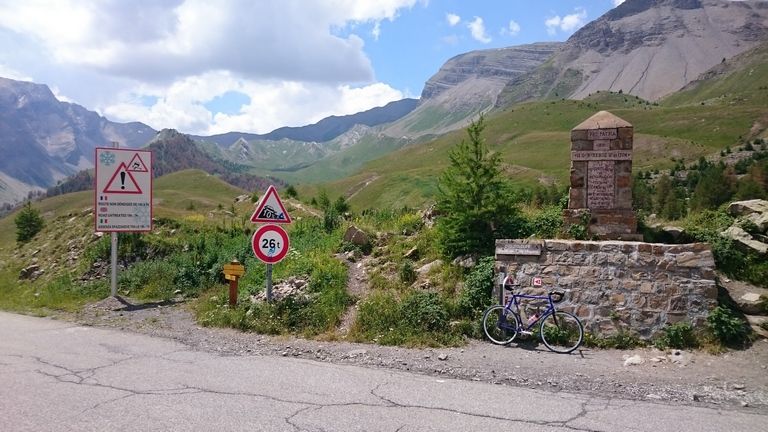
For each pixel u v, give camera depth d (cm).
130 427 500
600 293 912
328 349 841
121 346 866
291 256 1432
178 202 15662
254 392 613
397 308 969
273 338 930
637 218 1211
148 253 1698
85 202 17862
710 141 17962
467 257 1143
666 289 884
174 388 628
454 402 585
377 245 1416
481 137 1195
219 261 1503
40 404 566
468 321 926
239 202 3353
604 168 1143
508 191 1174
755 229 1091
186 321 1095
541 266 957
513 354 816
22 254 2069
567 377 695
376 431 497
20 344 882
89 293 1441
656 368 746
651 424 527
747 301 898
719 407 588
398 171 18650
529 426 516
